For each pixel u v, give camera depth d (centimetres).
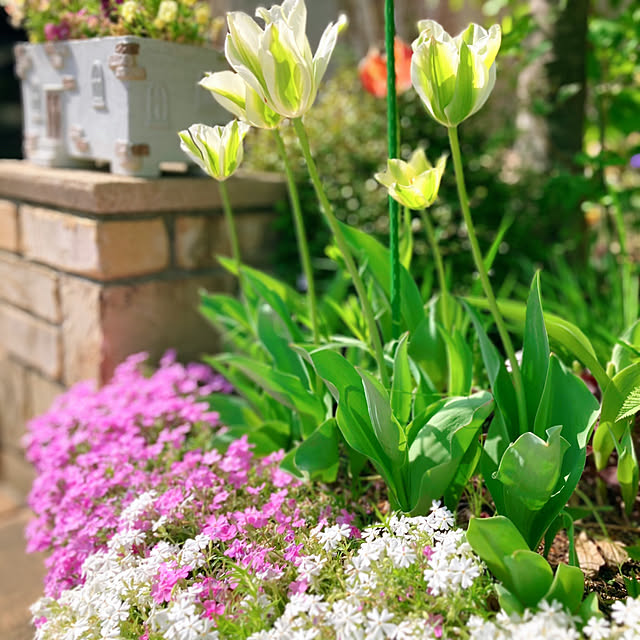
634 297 76
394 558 47
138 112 83
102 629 49
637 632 42
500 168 107
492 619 47
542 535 53
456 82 46
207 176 95
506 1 109
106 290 87
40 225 96
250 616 47
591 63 110
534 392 55
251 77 47
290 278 105
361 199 105
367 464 72
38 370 104
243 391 78
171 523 59
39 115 99
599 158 100
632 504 62
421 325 69
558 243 106
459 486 57
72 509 67
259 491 61
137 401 81
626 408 56
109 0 83
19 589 85
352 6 161
